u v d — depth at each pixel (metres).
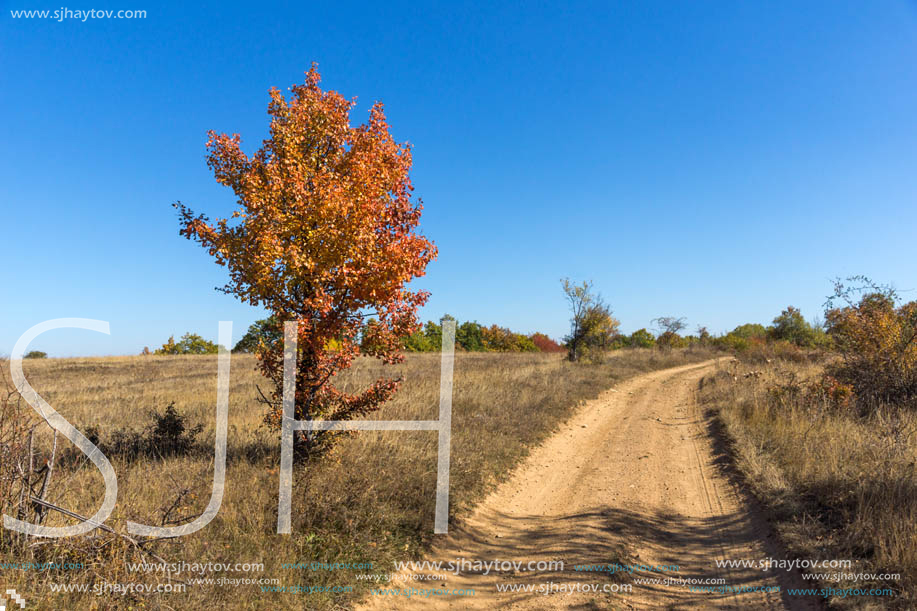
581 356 31.00
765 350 31.45
